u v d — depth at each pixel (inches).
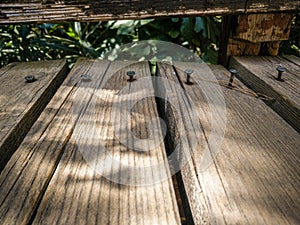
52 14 39.7
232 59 50.3
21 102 32.2
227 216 18.4
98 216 18.9
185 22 81.0
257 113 31.5
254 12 45.3
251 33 48.6
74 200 20.1
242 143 25.9
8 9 38.5
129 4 40.9
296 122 32.0
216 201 19.6
